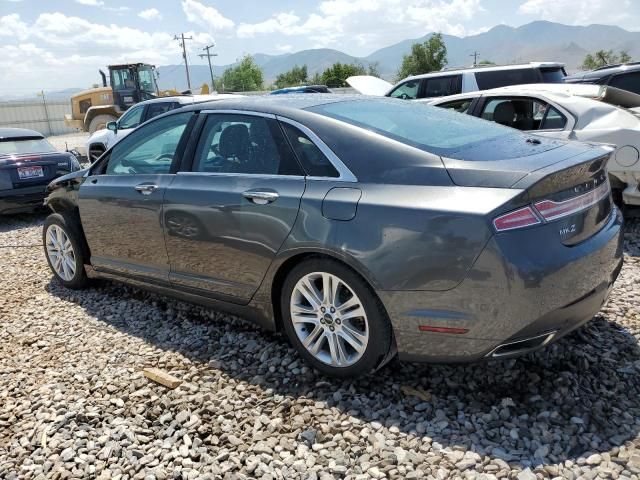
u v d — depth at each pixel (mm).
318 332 3191
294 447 2645
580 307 2768
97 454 2693
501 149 2992
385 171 2908
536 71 10031
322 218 2982
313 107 3432
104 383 3352
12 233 8141
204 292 3777
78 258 4879
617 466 2344
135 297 4812
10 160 8461
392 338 2943
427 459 2482
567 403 2824
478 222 2541
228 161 3594
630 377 3014
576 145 3178
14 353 3889
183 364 3525
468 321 2641
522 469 2369
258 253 3311
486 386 3037
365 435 2680
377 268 2789
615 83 8914
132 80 20891
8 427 2994
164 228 3883
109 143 12805
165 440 2756
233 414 2947
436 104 7195
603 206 3041
